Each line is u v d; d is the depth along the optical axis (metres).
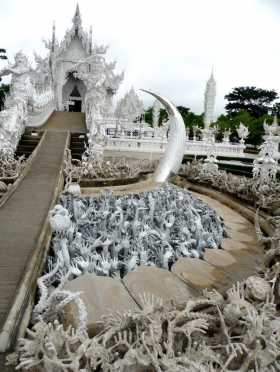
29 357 3.86
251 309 4.50
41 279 5.47
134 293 6.47
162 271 7.56
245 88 92.12
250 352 4.15
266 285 5.03
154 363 3.76
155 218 11.15
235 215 13.13
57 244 7.87
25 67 25.42
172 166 15.27
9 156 16.98
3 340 4.38
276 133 14.91
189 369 3.73
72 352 3.87
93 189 14.80
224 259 8.56
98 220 10.37
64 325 4.60
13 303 5.20
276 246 7.23
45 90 40.91
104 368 3.83
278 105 80.69
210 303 4.83
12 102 24.42
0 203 10.89
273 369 4.09
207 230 10.78
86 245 8.68
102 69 32.69
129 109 36.38
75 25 51.44
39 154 18.77
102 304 5.90
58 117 36.34
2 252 7.48
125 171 17.27
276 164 14.47
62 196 11.92
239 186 14.52
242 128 32.25
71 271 7.05
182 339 4.45
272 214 11.52
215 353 4.24
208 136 26.00
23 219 9.65
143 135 32.69
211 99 29.62
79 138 24.67
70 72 53.38
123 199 12.68
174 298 6.20
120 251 8.71
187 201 13.20
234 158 32.59
